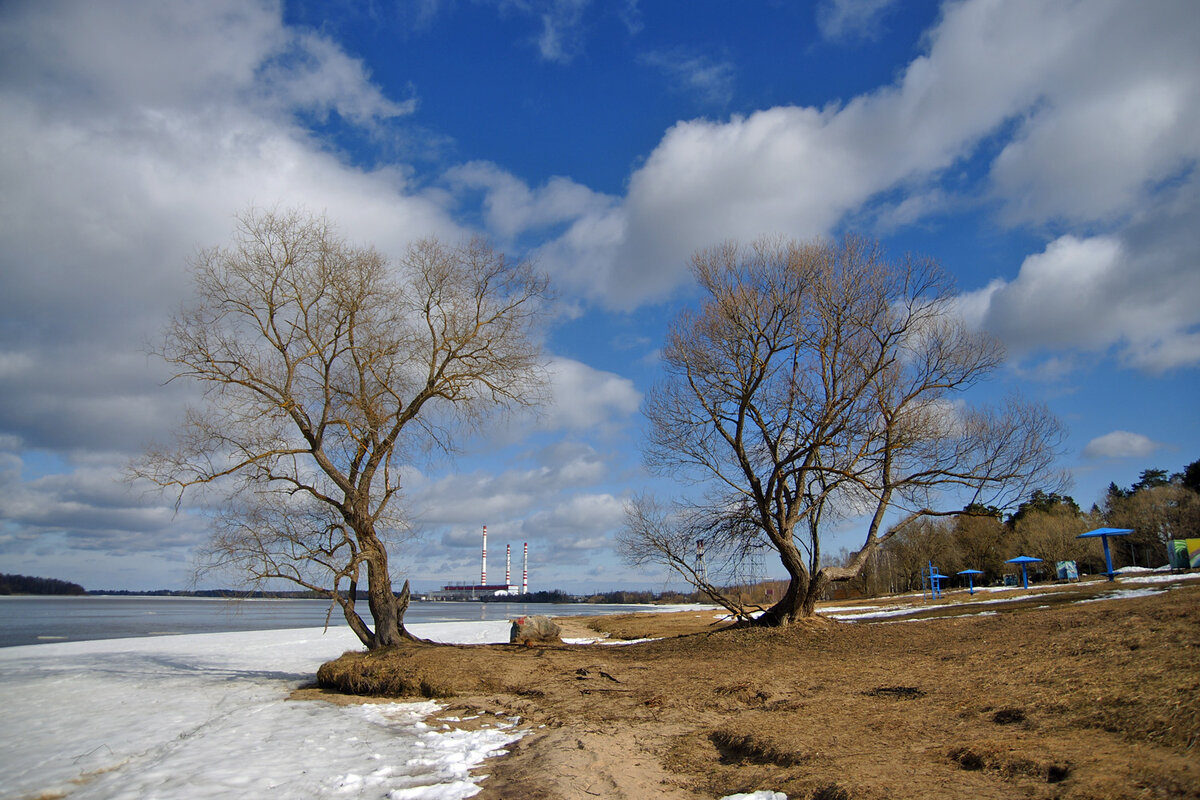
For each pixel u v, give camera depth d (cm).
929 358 2345
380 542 2186
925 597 5075
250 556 1964
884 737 927
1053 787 640
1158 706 813
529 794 848
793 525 2300
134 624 7294
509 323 2334
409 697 1722
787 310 2298
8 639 4588
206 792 964
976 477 2281
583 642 3266
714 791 830
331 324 2183
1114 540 7038
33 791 1030
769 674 1573
